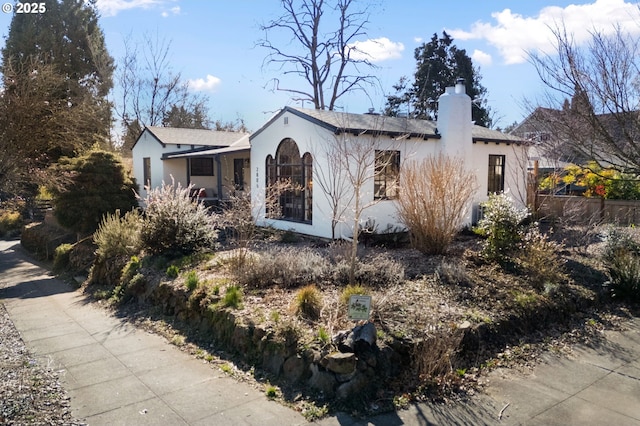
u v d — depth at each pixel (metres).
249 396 4.65
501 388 4.77
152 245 9.87
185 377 5.17
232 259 8.57
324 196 11.70
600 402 4.48
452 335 5.19
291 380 4.86
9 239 25.73
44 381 5.06
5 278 13.99
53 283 12.35
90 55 27.00
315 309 5.81
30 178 14.48
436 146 13.16
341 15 25.48
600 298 7.63
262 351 5.34
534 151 16.06
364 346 4.80
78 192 15.27
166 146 20.47
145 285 8.66
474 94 28.62
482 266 8.23
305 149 12.35
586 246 9.91
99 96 27.19
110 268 10.52
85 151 18.20
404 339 5.12
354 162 10.98
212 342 6.21
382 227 11.92
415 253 9.29
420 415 4.20
